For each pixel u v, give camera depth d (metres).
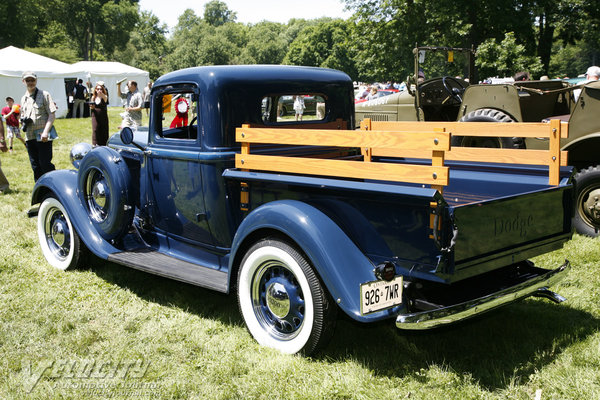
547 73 24.23
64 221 4.75
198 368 3.04
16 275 4.55
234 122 3.64
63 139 15.39
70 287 4.28
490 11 21.83
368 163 2.77
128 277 4.54
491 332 3.40
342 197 2.86
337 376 2.86
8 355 3.19
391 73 22.94
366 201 2.76
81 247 4.57
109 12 76.31
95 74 30.17
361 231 2.87
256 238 3.26
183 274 3.61
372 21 23.09
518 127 3.36
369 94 17.91
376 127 4.09
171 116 4.06
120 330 3.52
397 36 22.09
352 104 4.46
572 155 5.68
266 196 3.31
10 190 8.22
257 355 3.11
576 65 64.38
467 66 8.67
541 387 2.76
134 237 4.51
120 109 29.86
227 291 3.32
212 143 3.59
